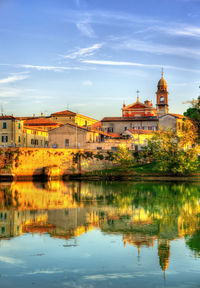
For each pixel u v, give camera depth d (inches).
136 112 5915.4
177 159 3624.5
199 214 1584.6
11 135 4370.1
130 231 1259.2
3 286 799.1
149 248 1053.8
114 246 1073.5
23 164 3848.4
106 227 1323.8
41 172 3934.5
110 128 5757.9
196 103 3240.7
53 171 3887.8
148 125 5575.8
